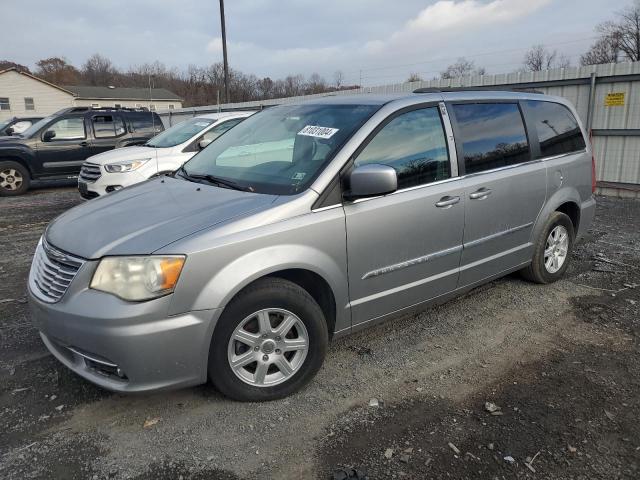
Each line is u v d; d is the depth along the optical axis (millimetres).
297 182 3182
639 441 2701
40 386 3236
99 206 3395
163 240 2695
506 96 4430
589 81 10102
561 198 4793
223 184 3477
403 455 2600
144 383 2662
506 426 2826
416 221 3506
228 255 2740
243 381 2969
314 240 3021
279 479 2447
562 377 3328
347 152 3232
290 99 17672
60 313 2686
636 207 8805
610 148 10062
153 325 2600
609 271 5352
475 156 3977
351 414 2945
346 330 3359
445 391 3180
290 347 3057
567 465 2529
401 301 3598
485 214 4012
